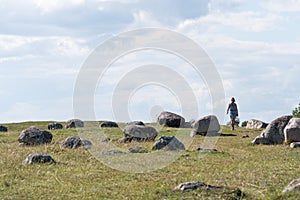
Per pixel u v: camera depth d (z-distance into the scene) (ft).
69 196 58.18
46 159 76.28
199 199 55.11
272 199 54.60
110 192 60.18
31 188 61.21
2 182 63.46
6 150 89.97
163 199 55.83
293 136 101.71
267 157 83.87
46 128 143.54
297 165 75.10
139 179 67.72
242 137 120.06
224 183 63.62
